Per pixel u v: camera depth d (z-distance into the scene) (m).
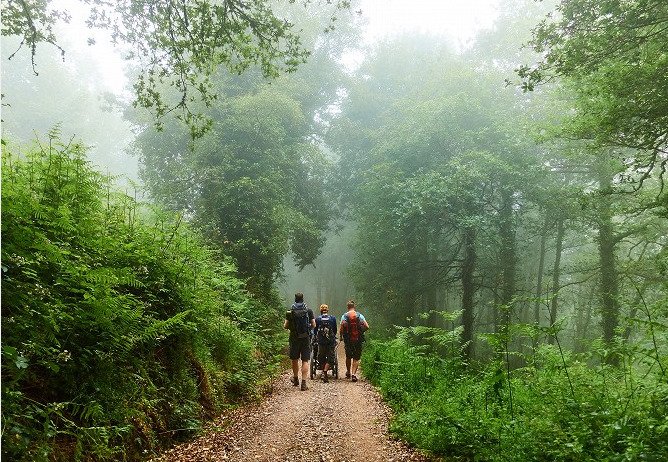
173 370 6.04
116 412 4.39
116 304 4.46
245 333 10.88
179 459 4.76
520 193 22.89
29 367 3.83
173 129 23.92
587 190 22.80
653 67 8.92
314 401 8.29
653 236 19.98
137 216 6.92
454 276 25.45
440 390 7.51
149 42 8.34
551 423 4.69
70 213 4.59
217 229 19.03
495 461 4.40
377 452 5.36
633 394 4.81
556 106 18.94
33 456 3.23
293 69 9.06
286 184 23.89
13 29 7.69
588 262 24.28
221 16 8.29
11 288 3.66
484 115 22.72
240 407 7.43
